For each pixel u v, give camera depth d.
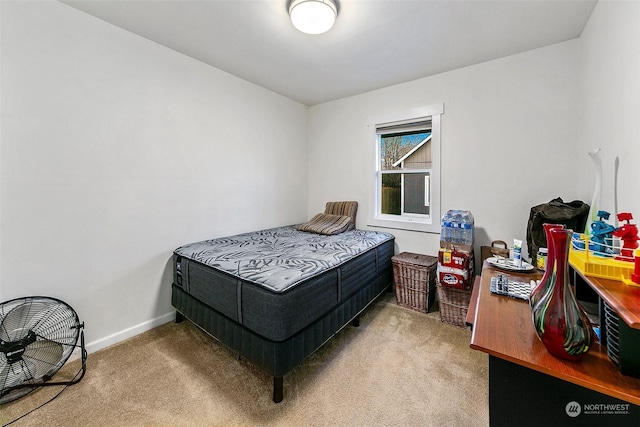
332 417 1.43
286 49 2.37
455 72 2.76
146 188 2.27
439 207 2.92
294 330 1.60
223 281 1.84
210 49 2.38
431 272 2.68
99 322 2.03
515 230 2.52
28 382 1.61
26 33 1.67
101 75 1.99
